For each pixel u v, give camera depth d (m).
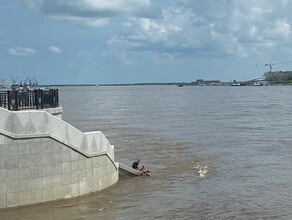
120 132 53.38
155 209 19.45
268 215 18.88
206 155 35.38
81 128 58.31
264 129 56.31
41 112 18.34
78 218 17.78
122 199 20.77
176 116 80.44
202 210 19.50
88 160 20.38
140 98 179.50
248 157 34.28
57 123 18.91
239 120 70.62
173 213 18.95
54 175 18.84
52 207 18.58
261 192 22.84
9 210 17.77
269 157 34.19
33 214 17.86
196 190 23.14
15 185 17.86
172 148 39.53
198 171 28.45
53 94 22.72
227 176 26.89
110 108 108.00
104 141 21.61
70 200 19.45
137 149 38.84
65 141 19.14
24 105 21.50
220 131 54.31
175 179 25.80
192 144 42.28
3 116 17.55
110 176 22.61
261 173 27.83
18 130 17.83
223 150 38.25
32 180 18.23
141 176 26.30
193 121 69.56
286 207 20.08
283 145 41.19
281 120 70.06
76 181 19.75
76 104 130.12
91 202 19.91
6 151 17.61
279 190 23.27
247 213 19.14
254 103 126.50
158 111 95.56
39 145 18.34
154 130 55.91
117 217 18.17
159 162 32.03
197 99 161.50
